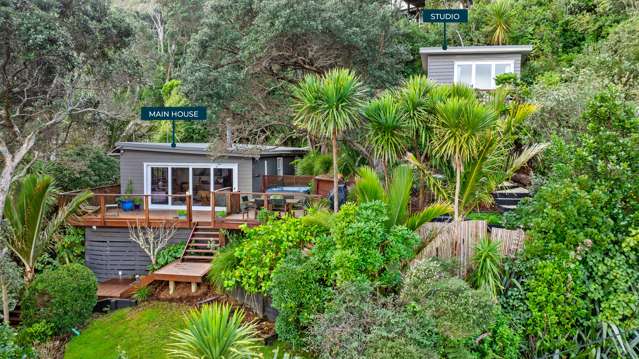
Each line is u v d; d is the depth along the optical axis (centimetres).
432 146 897
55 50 1209
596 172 731
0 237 1116
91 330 1009
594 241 696
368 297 652
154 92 3319
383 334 581
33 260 1201
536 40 2248
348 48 1496
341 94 894
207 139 2698
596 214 689
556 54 2216
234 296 1042
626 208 715
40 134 1564
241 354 580
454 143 802
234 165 1691
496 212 1110
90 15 1455
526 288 726
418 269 663
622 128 738
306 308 770
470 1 2728
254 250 939
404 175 802
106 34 1492
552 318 681
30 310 1000
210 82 1362
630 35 1580
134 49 3338
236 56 1490
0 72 1339
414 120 900
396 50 1647
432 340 609
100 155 2052
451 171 898
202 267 1195
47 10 1316
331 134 930
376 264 698
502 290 739
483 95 1293
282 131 1780
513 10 2369
